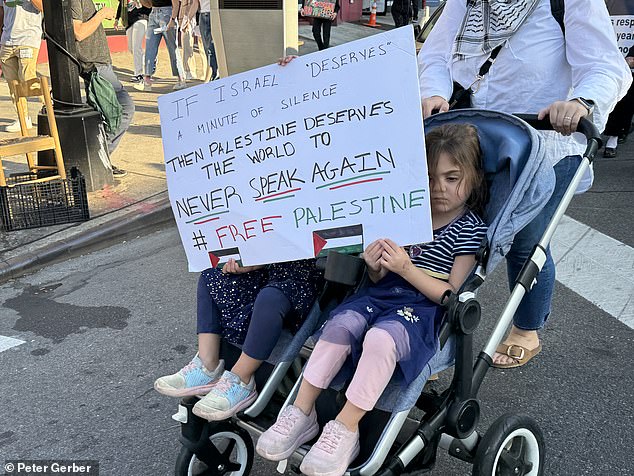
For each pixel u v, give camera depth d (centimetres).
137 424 346
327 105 252
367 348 229
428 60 333
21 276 533
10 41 760
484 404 346
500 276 493
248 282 275
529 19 304
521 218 250
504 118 273
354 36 1596
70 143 654
